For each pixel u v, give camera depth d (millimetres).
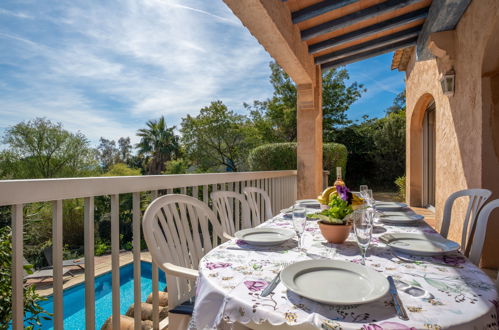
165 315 2803
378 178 13758
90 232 1366
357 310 733
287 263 1097
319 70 5133
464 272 983
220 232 1814
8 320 1779
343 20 3576
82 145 24781
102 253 12203
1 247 1792
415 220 1733
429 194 6531
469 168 3227
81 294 5859
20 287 1075
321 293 814
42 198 1134
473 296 801
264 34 2918
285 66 3836
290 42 3277
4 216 3146
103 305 4945
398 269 1017
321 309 743
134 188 1639
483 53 2754
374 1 3357
